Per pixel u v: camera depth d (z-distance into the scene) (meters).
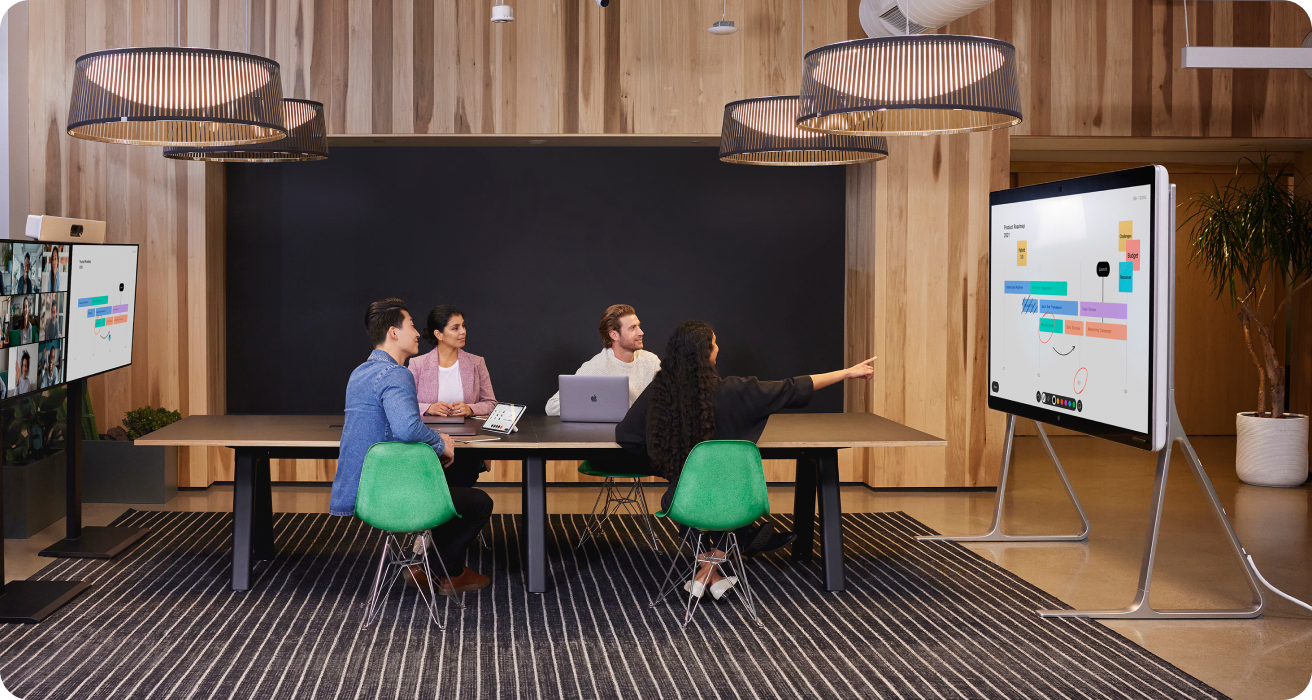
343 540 5.32
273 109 3.60
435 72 6.44
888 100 3.22
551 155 7.05
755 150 4.44
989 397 5.46
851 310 7.15
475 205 7.05
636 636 3.86
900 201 6.72
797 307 7.25
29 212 6.45
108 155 6.46
